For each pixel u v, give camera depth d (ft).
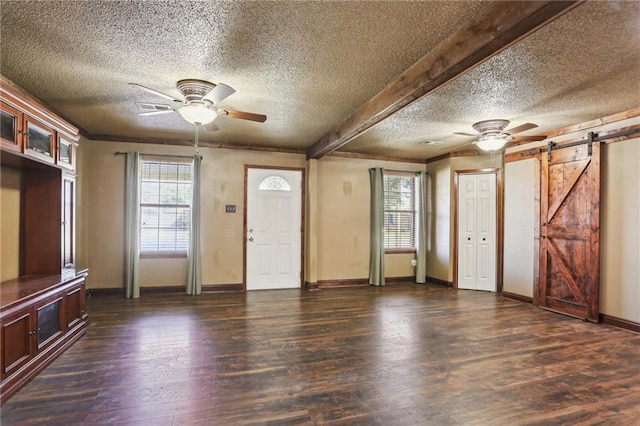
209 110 10.69
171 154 18.69
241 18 7.37
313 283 20.74
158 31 7.88
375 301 17.67
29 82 10.76
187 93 10.68
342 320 14.29
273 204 20.63
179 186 18.92
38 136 10.23
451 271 21.29
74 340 11.33
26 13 7.18
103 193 17.84
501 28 6.75
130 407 7.61
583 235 14.73
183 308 15.81
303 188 21.09
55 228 11.82
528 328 13.42
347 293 19.58
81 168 16.80
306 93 11.62
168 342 11.55
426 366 9.88
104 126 16.26
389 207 23.06
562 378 9.20
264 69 9.81
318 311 15.65
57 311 10.38
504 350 11.13
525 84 10.65
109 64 9.52
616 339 12.21
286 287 20.84
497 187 20.24
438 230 22.44
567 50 8.50
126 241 17.78
